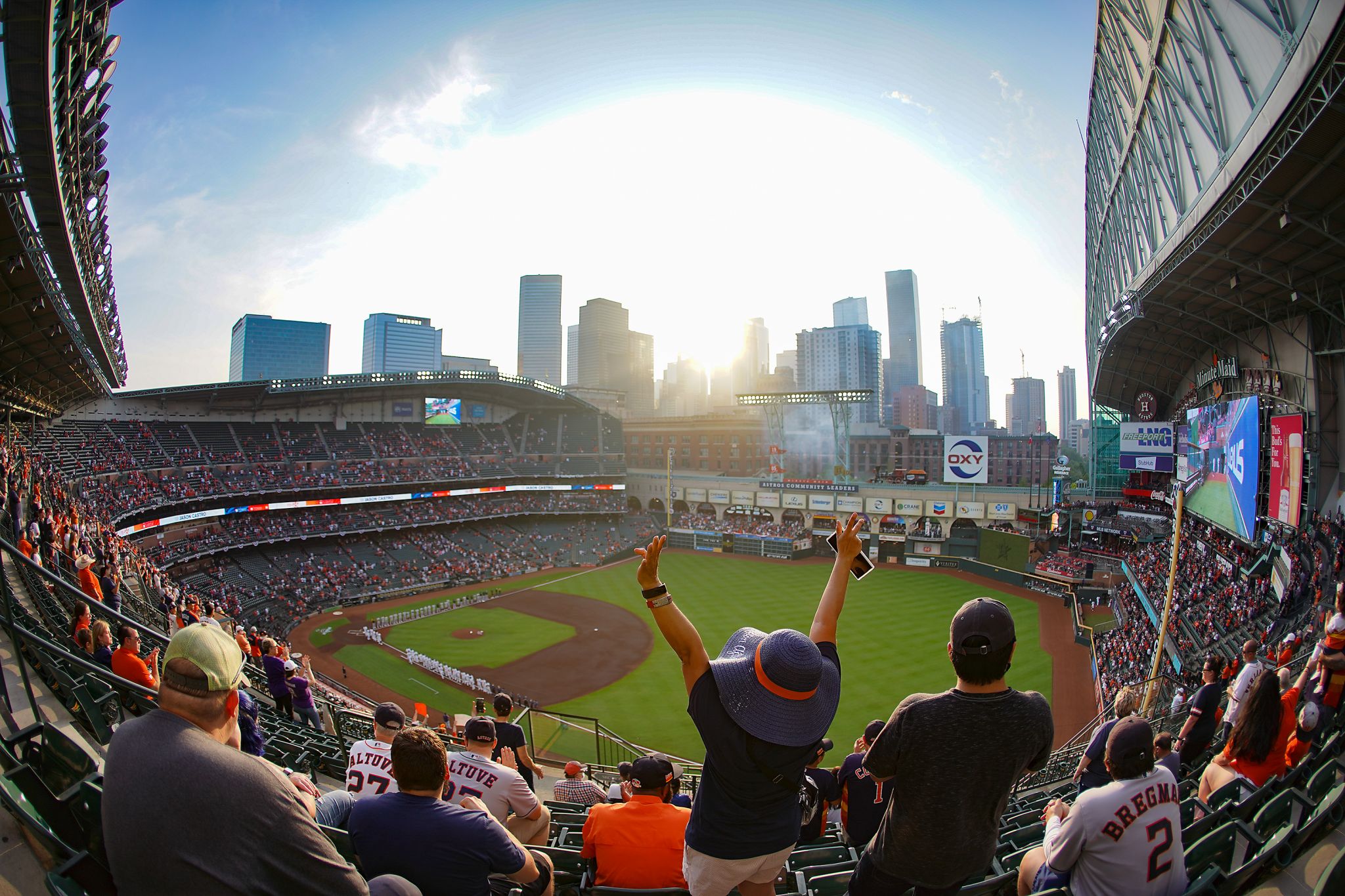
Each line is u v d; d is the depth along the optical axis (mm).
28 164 19312
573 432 100438
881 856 3955
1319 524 26750
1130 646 37250
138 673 8727
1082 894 4016
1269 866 4887
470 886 3971
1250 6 20922
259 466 67750
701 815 3514
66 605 13031
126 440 60281
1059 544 67375
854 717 33250
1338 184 20500
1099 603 55500
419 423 88500
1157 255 31984
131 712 8648
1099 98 44062
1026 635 47719
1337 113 17438
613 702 35938
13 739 4773
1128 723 4176
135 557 30688
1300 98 17469
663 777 5359
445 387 90562
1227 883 4297
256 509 62531
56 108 17672
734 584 64062
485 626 50594
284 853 2934
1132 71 35500
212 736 3264
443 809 4090
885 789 6961
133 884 2832
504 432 95438
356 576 61219
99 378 48500
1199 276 31250
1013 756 3480
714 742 3293
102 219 27734
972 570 68812
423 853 3889
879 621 49938
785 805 3453
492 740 7109
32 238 22828
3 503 17031
